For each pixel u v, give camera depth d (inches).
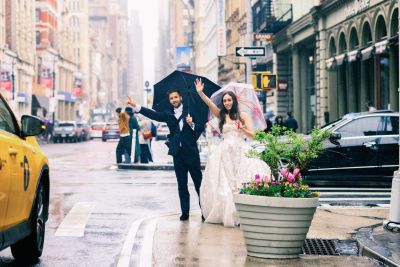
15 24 3139.8
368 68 1235.9
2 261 314.8
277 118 1279.5
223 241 357.1
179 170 432.5
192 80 430.9
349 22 1259.8
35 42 3735.2
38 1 4047.7
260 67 2132.1
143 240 361.4
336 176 667.4
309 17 1469.0
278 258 309.1
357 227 412.8
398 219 383.6
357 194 600.7
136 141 976.9
